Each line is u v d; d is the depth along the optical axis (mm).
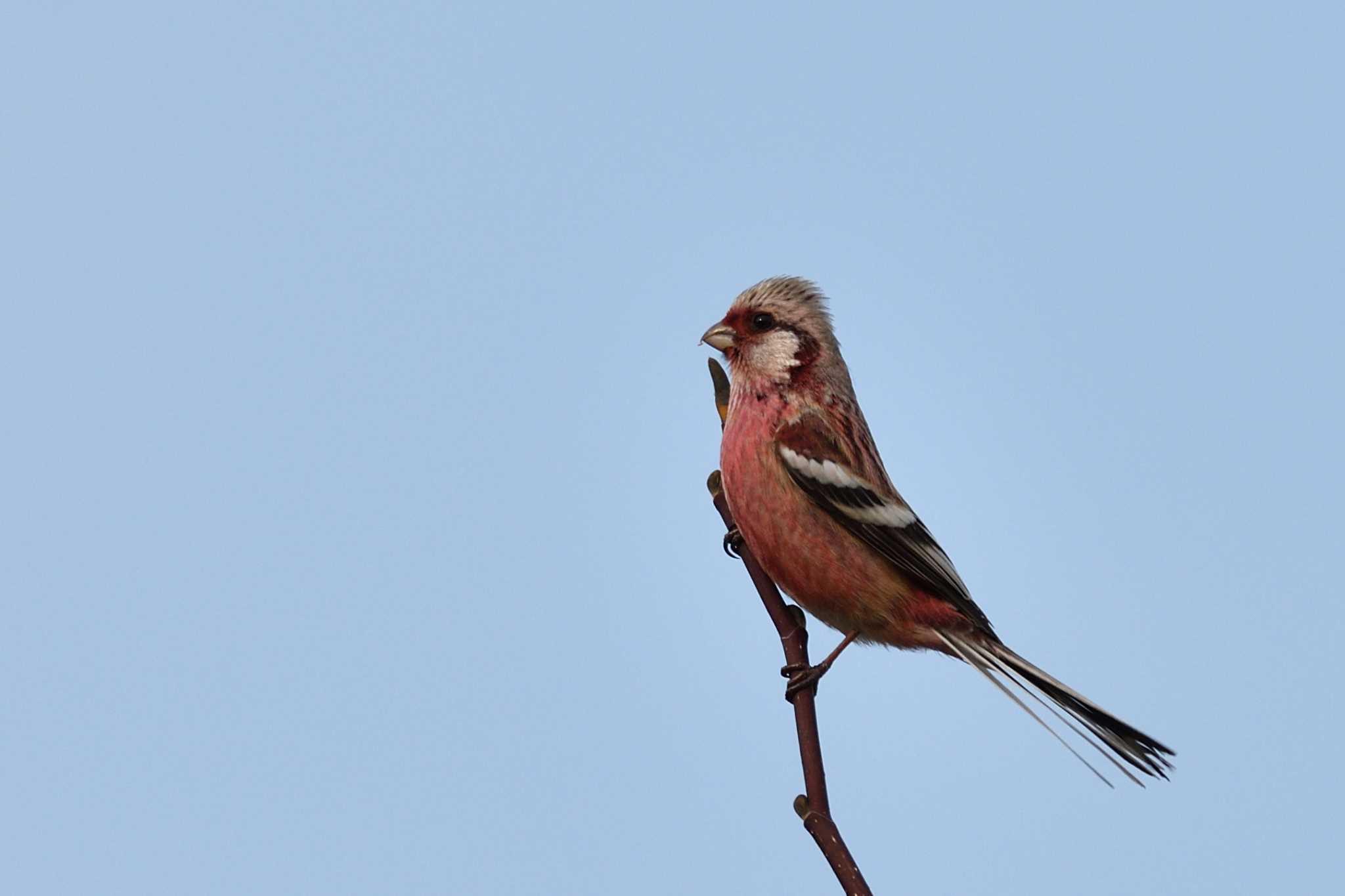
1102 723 9953
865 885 7375
